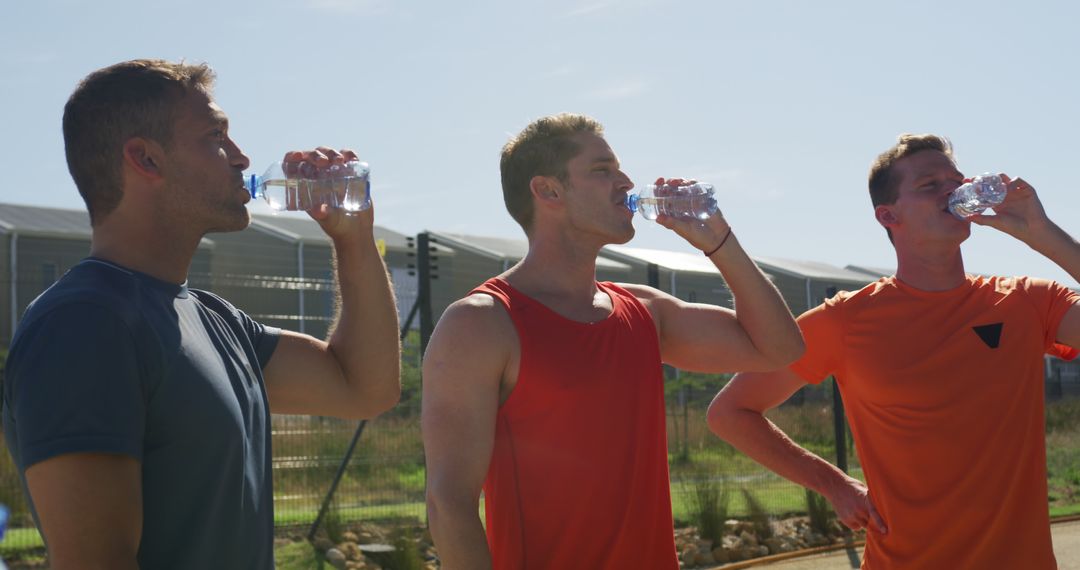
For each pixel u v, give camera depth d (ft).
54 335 5.41
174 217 6.32
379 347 7.68
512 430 7.88
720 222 8.93
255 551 6.20
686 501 31.07
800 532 30.94
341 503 27.84
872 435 11.17
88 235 60.80
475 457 7.66
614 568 7.72
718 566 27.50
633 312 8.51
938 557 10.65
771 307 9.00
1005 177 11.15
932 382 10.82
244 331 7.02
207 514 5.84
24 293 27.81
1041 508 10.65
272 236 67.41
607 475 7.79
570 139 8.50
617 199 8.54
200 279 27.61
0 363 24.63
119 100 6.17
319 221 7.52
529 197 8.59
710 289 47.73
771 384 11.95
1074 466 47.75
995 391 10.74
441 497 7.50
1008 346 10.91
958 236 11.16
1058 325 11.09
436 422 7.75
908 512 10.77
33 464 5.24
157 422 5.72
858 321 11.38
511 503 7.83
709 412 12.30
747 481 36.17
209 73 6.63
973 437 10.64
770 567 27.20
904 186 11.36
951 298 11.19
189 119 6.35
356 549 24.62
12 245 57.36
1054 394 65.77
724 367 9.23
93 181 6.19
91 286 5.73
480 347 7.79
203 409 5.87
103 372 5.41
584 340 8.02
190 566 5.76
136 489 5.46
